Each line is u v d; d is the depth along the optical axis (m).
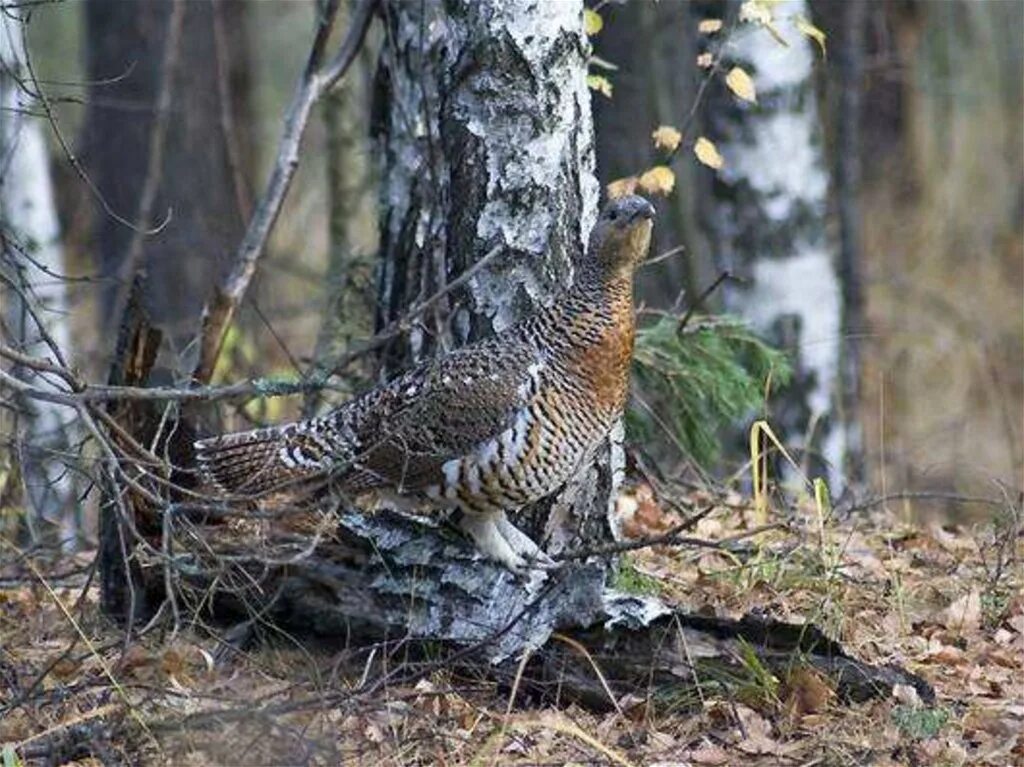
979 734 10.68
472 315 12.01
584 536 12.12
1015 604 12.44
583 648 10.98
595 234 11.28
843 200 24.39
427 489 11.36
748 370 16.64
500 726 10.54
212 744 9.96
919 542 13.98
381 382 12.29
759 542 13.41
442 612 11.26
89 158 24.06
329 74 14.79
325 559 11.53
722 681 10.99
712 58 15.76
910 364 27.95
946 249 33.09
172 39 20.73
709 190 21.09
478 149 11.91
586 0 19.25
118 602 12.05
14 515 14.21
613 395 11.38
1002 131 35.06
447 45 12.05
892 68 27.33
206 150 23.77
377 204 15.43
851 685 11.00
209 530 11.73
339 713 10.81
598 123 21.03
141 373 11.91
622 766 10.23
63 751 10.32
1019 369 27.94
